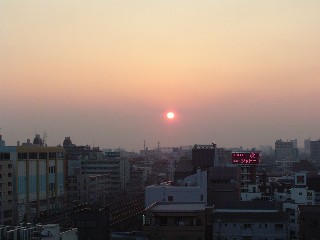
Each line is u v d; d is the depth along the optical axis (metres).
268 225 127.38
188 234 106.69
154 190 156.00
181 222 108.06
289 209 161.62
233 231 126.62
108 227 128.12
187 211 108.25
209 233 121.75
